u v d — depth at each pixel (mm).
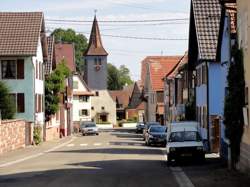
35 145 56844
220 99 39156
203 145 32125
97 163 33188
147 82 109438
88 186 21266
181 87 65688
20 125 51875
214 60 42438
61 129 82938
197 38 43281
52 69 70938
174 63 103500
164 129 54219
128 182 22625
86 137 78562
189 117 53906
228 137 27078
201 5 44688
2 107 51562
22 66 59125
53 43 70625
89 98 118312
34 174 26516
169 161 31812
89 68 130250
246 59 24609
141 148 49906
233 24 29219
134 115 146875
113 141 64562
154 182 22625
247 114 24078
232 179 22875
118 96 158125
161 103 98000
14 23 60438
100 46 131000
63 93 79562
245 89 25047
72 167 30344
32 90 59188
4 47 58438
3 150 45000
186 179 23609
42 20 62250
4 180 24125
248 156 23750
